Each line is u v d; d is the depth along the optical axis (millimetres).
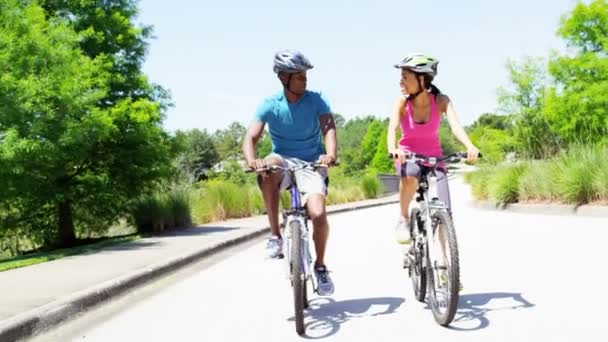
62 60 11492
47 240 15719
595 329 4406
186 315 5512
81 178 14562
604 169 13430
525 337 4289
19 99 10461
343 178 37906
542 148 18812
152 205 13992
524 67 37094
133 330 5027
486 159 22891
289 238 4902
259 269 8242
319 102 5129
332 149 5000
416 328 4680
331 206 25125
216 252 10352
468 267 7352
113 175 14477
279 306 5770
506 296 5609
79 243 14805
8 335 4617
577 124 30531
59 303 5441
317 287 5137
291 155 5238
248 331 4832
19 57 11039
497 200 18125
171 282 7406
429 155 5457
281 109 5102
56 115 11242
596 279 6160
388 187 40562
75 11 14250
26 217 15156
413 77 5117
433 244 4773
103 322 5359
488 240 9953
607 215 12438
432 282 4875
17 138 10523
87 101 11781
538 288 5891
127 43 14531
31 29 11250
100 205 15016
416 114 5285
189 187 18344
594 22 31031
